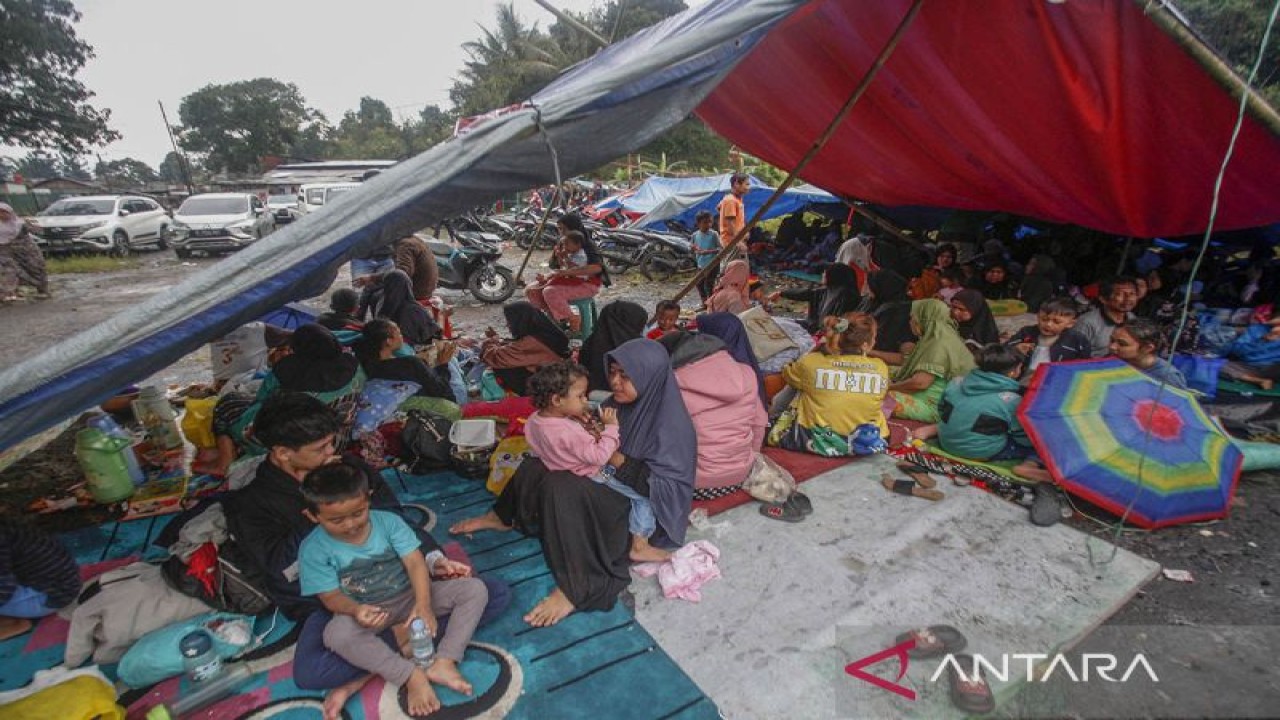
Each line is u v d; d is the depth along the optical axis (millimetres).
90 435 3385
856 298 6012
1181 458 3078
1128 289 4145
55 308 9898
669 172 22703
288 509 2482
